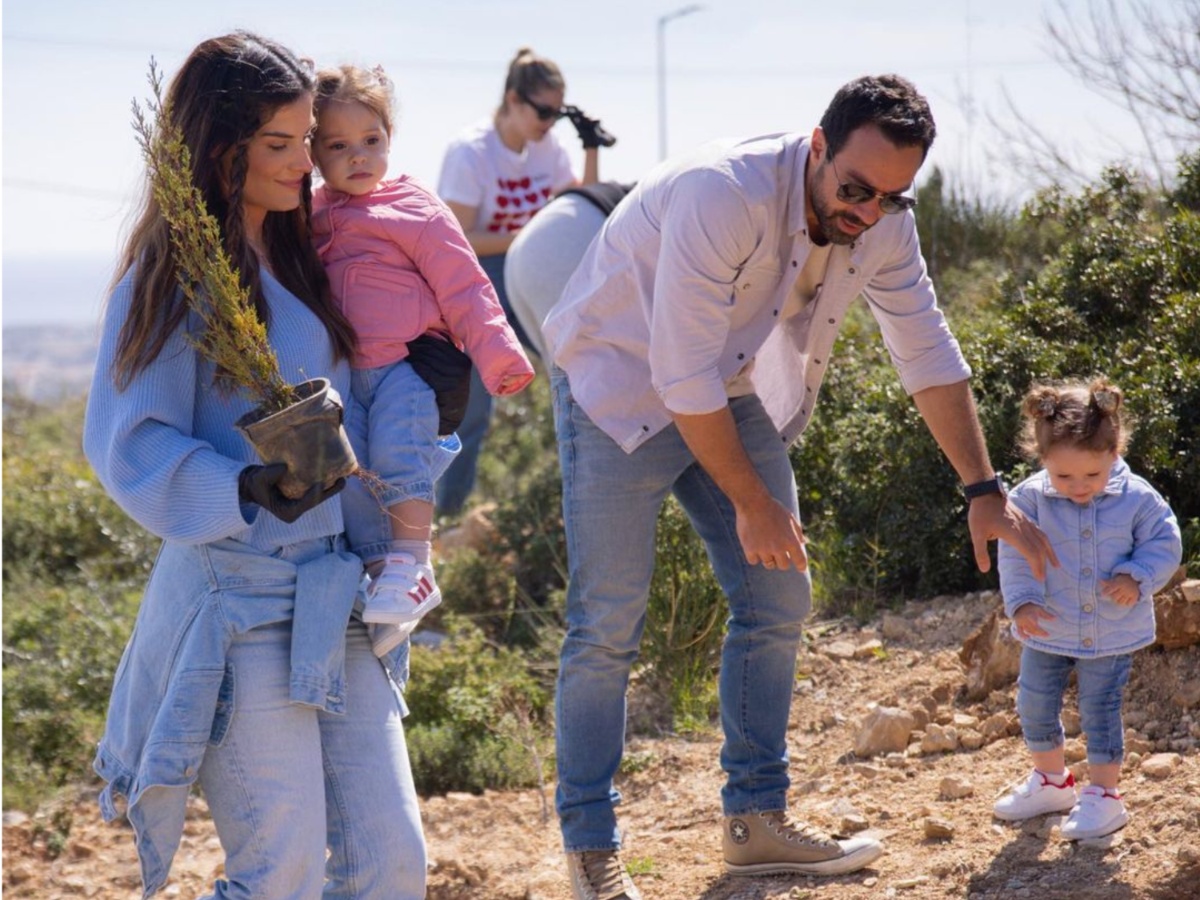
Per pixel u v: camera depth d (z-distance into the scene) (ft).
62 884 16.48
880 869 11.66
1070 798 11.95
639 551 11.27
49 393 49.98
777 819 11.81
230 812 8.64
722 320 10.13
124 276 8.81
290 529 8.89
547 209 20.84
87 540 28.68
